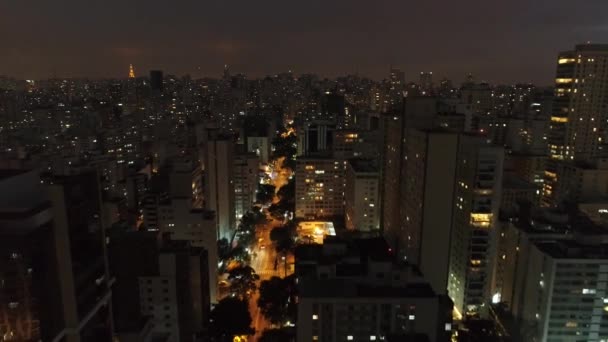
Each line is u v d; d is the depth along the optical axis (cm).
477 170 13562
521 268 13300
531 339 12400
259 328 14888
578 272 11394
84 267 6912
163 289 11500
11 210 5853
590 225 13438
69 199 6538
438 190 15300
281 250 19275
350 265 12606
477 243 13975
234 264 18650
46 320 6253
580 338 11681
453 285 15238
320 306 10862
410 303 10831
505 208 17625
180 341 11950
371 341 11000
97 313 7425
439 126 18000
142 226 19675
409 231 17325
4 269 5878
